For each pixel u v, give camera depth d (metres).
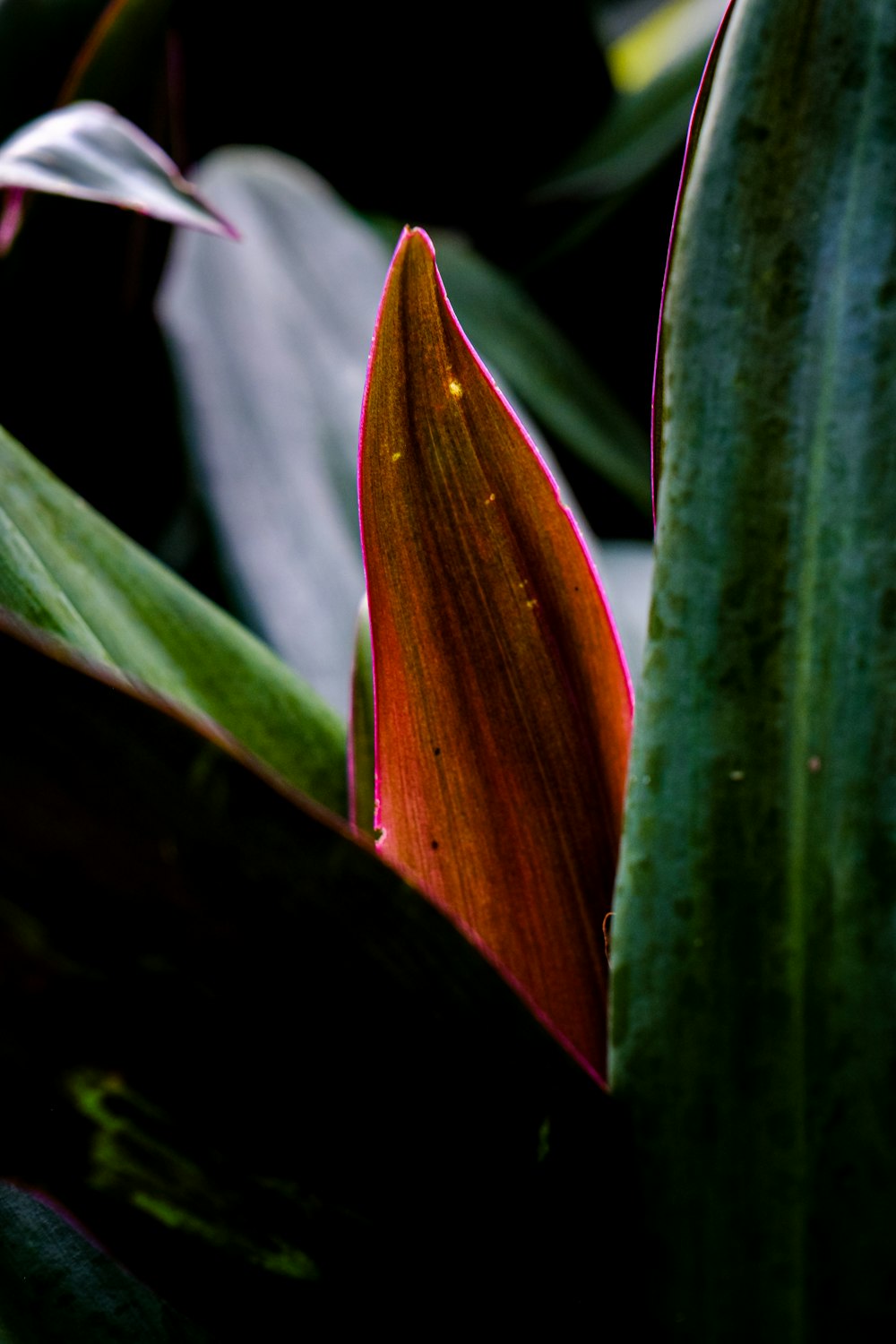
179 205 0.49
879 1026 0.36
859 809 0.36
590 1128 0.36
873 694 0.36
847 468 0.36
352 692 0.44
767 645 0.36
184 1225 0.36
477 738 0.39
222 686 0.45
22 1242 0.41
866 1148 0.36
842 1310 0.36
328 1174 0.36
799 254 0.36
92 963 0.35
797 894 0.36
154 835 0.35
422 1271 0.37
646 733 0.37
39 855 0.35
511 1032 0.36
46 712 0.34
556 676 0.39
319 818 0.35
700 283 0.37
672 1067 0.36
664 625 0.37
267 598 0.66
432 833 0.39
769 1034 0.36
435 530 0.38
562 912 0.39
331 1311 0.37
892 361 0.36
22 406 0.69
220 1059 0.36
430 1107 0.36
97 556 0.45
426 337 0.38
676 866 0.37
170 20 0.66
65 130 0.50
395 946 0.36
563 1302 0.37
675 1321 0.37
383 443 0.38
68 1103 0.36
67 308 0.67
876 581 0.36
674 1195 0.36
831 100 0.36
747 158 0.37
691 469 0.37
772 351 0.37
